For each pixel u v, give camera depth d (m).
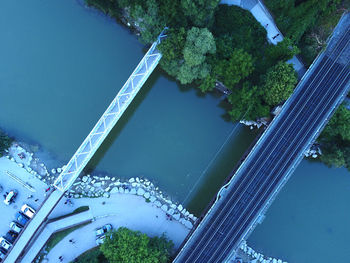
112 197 62.28
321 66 58.19
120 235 53.00
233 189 56.97
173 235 62.34
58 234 60.19
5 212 60.50
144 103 64.94
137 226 62.06
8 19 64.62
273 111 59.09
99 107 63.91
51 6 64.69
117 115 57.69
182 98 65.19
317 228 65.81
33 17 64.69
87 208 61.38
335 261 65.44
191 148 64.75
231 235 56.22
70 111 63.78
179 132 64.94
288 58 55.16
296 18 57.88
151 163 64.06
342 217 66.12
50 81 64.00
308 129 57.12
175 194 63.53
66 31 64.62
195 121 65.19
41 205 57.19
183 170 64.25
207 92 64.62
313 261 65.06
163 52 54.06
